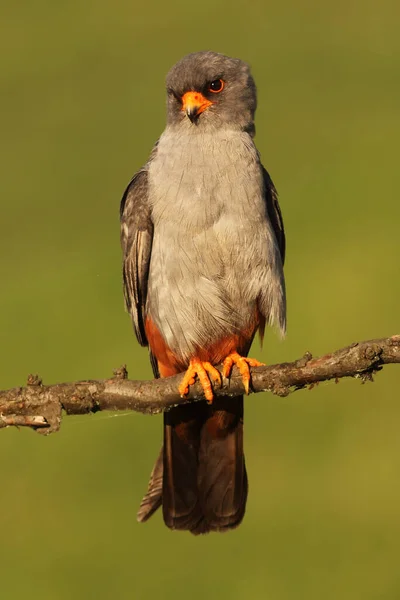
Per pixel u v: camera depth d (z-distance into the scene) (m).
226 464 9.41
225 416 9.27
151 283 9.38
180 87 9.45
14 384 14.12
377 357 7.48
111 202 18.89
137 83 22.80
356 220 16.66
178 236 9.08
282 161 19.05
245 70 9.61
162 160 9.27
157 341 9.55
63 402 7.84
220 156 9.12
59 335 15.07
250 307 9.31
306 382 7.87
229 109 9.41
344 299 14.84
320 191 17.72
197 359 8.77
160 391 8.27
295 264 15.66
